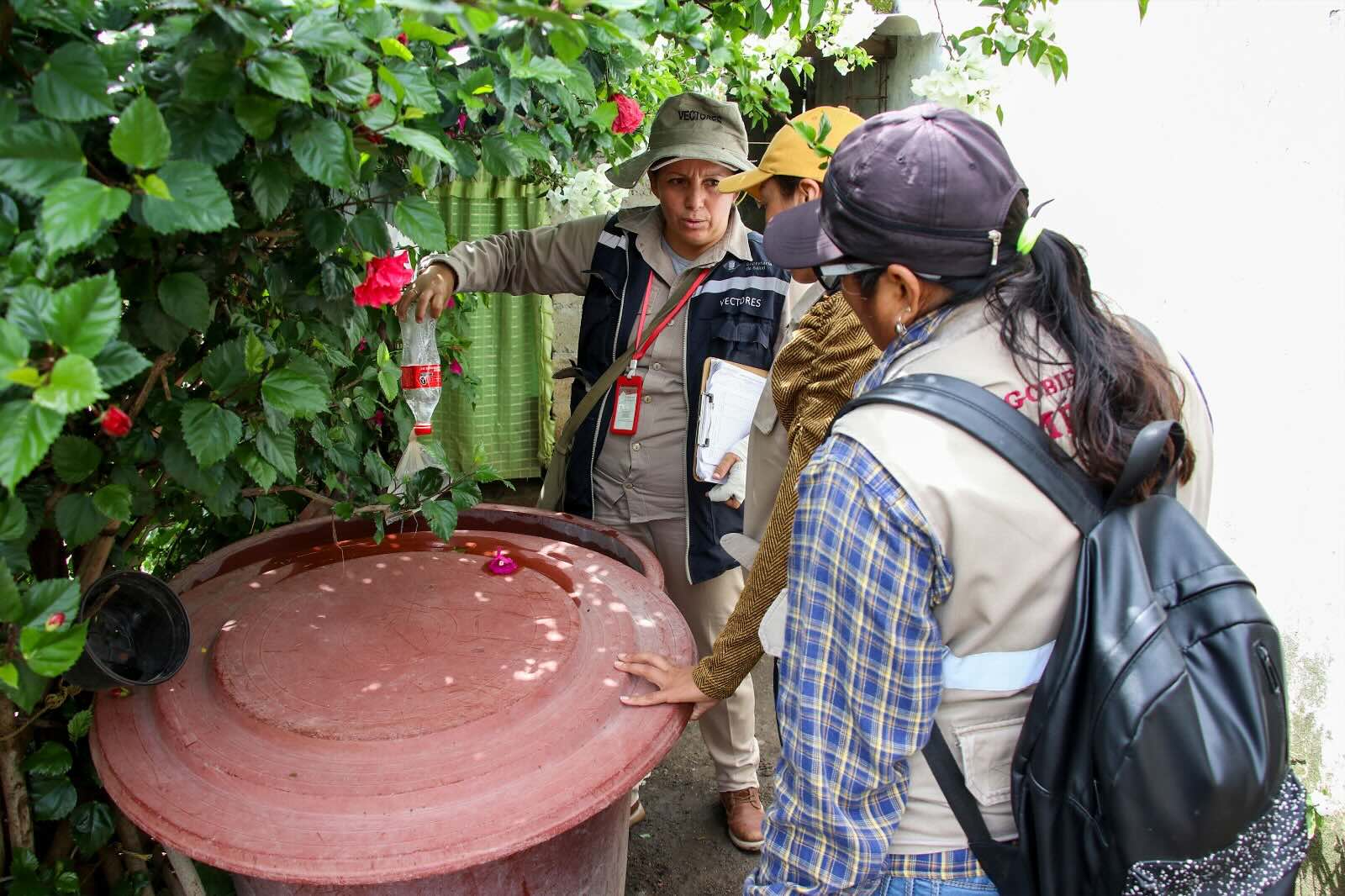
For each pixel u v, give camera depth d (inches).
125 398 54.3
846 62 138.9
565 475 97.9
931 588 43.4
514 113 58.7
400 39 50.4
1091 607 41.7
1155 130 110.0
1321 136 85.0
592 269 95.3
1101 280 120.4
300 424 73.9
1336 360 84.2
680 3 77.9
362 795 50.8
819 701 44.7
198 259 50.4
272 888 55.4
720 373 88.7
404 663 62.0
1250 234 94.7
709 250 91.7
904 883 47.4
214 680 60.2
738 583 97.7
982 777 45.4
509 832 48.8
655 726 58.1
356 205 57.1
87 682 54.5
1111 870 41.1
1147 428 42.3
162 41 43.8
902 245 44.1
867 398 45.1
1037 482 42.7
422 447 87.6
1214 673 40.3
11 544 47.2
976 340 45.1
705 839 104.3
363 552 79.4
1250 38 94.3
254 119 44.0
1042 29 93.1
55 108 40.6
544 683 60.1
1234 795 39.1
